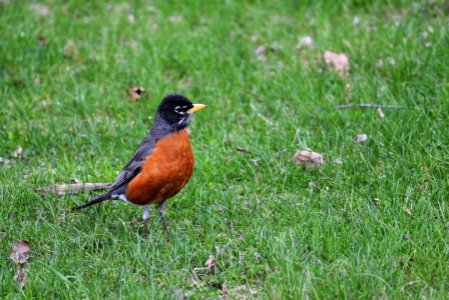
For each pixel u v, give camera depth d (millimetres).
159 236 9891
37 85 14305
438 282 8477
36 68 14812
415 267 8734
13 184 11195
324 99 13203
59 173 11750
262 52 15211
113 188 10078
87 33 16109
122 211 10805
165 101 9859
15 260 9570
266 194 11023
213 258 9227
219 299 8570
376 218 9695
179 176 9906
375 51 14117
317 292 8219
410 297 8164
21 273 9219
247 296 8602
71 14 17047
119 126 12984
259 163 11742
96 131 13016
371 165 11148
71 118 13477
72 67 14945
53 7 17328
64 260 9328
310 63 14477
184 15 16797
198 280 8992
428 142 11336
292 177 11188
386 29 14570
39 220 10492
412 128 11617
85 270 9242
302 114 12805
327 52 14359
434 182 10391
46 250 9805
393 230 9375
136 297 8344
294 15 16281
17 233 10062
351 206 10141
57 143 12648
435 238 9258
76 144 12648
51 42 15422
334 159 11516
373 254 8953
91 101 13812
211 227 10031
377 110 12570
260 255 9328
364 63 13930
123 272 9039
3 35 15664
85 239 9930
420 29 14688
